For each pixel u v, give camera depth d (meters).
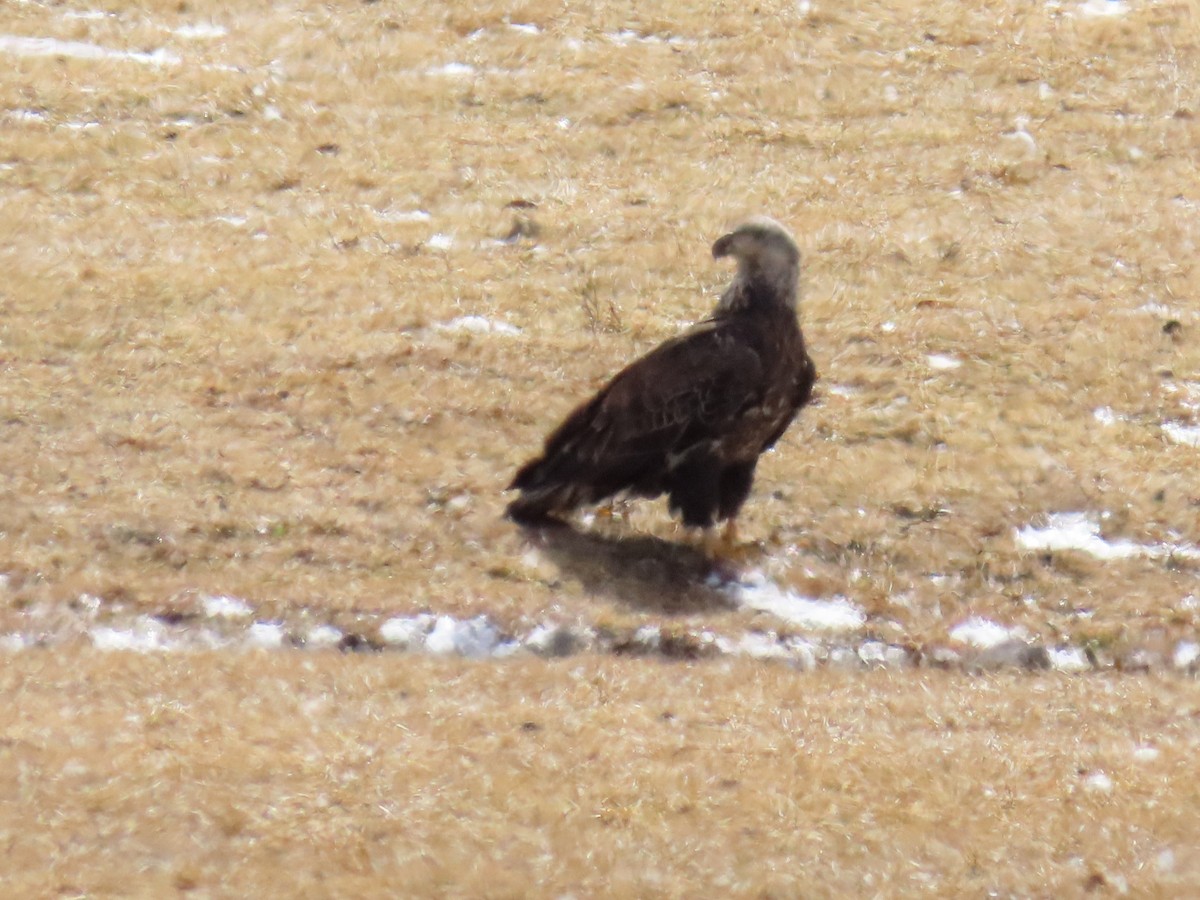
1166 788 12.56
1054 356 19.05
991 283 20.23
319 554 15.22
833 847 11.49
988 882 11.31
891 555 15.86
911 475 16.92
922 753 12.83
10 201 20.20
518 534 15.56
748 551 15.67
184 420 16.89
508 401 17.55
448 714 12.91
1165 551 16.33
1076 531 16.52
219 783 11.67
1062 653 14.91
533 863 11.13
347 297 19.11
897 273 20.31
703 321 15.37
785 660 14.46
